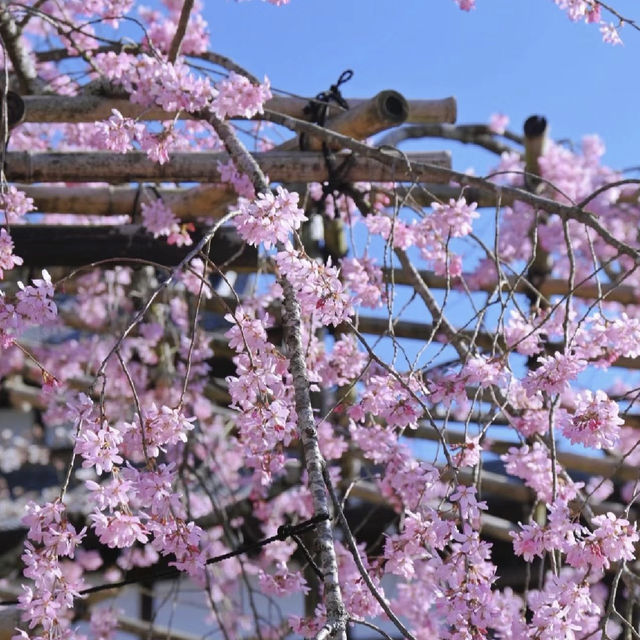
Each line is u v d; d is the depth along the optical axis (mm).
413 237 3855
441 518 2922
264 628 5996
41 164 4152
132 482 2588
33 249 4699
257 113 3920
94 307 6215
